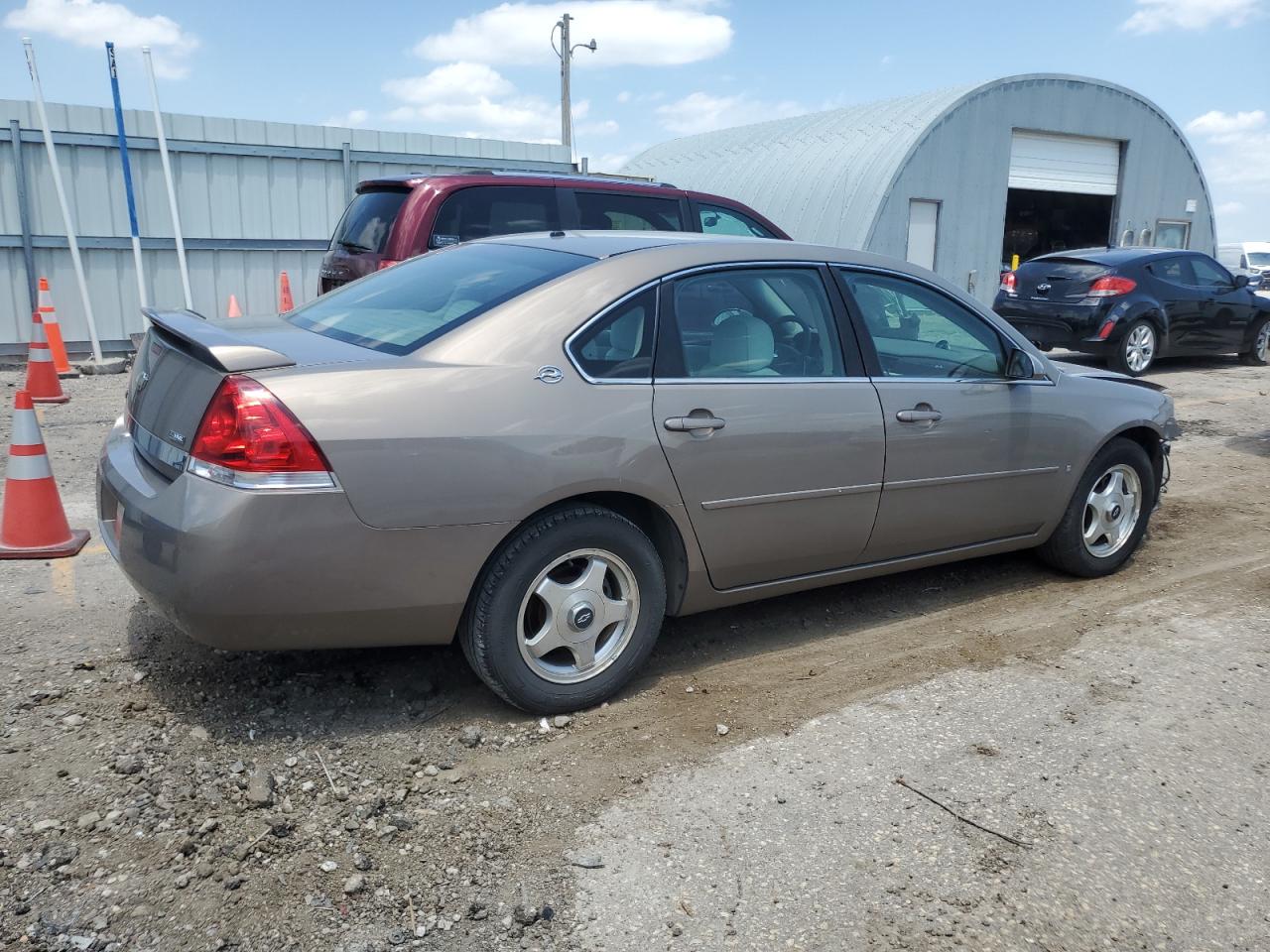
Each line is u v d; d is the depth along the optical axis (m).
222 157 13.59
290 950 2.41
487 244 4.34
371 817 2.94
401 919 2.53
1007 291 13.58
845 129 25.95
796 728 3.55
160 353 3.63
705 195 9.20
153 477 3.32
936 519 4.44
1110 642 4.37
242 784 3.06
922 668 4.06
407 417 3.16
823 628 4.47
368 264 8.10
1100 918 2.63
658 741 3.44
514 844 2.85
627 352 3.62
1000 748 3.44
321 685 3.72
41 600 4.45
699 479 3.70
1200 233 28.97
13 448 5.04
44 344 9.54
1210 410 10.28
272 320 4.10
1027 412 4.64
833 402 4.02
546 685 3.51
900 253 23.38
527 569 3.39
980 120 24.00
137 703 3.51
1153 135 27.03
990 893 2.70
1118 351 12.60
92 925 2.44
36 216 12.47
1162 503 6.65
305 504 3.03
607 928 2.53
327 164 14.34
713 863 2.79
